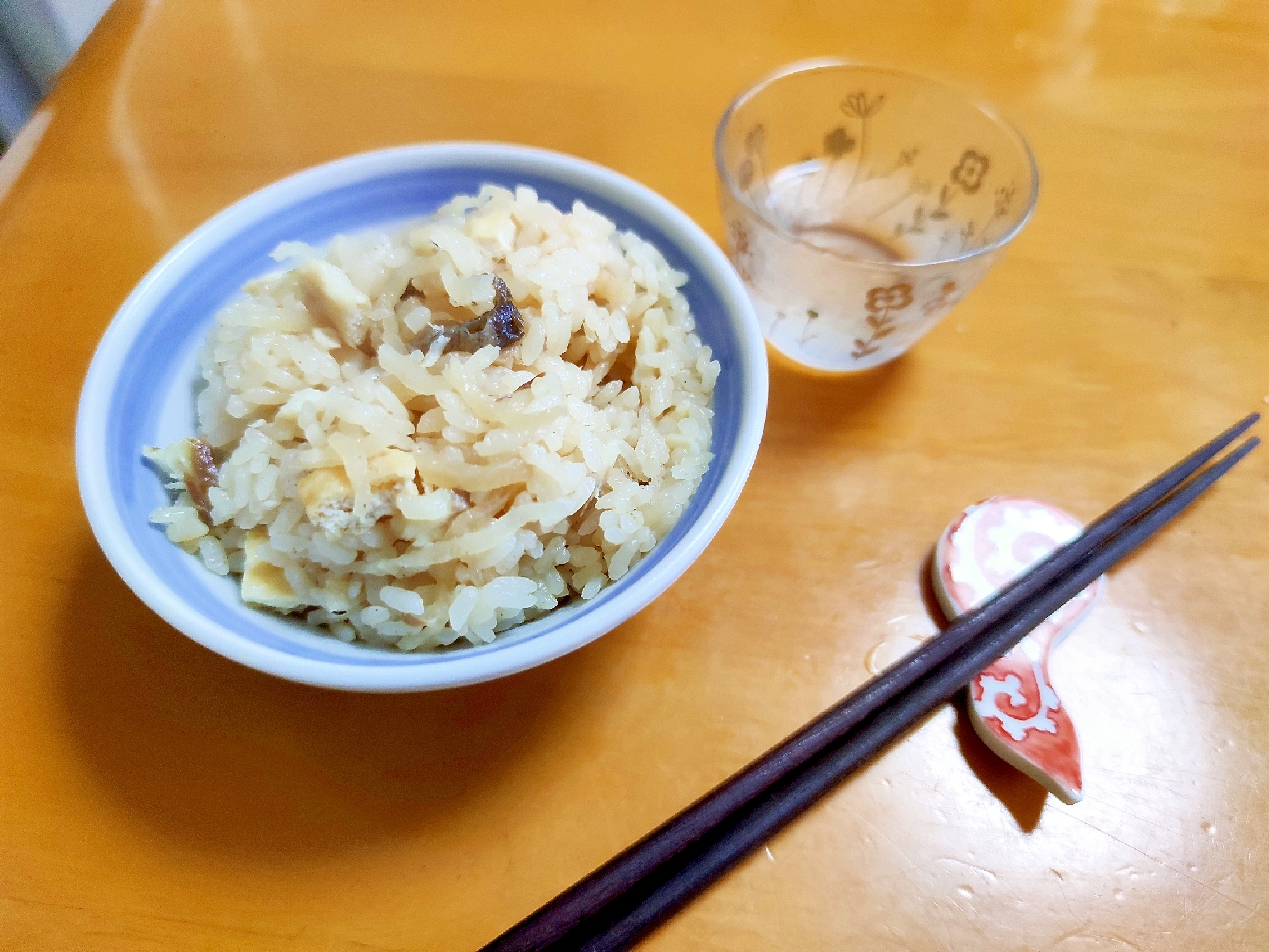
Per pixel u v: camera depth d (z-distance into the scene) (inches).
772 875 6.0
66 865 5.7
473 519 6.0
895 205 8.9
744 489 7.6
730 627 6.9
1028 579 6.9
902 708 6.3
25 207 8.7
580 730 6.4
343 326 6.5
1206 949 5.9
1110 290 9.0
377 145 9.5
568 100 10.1
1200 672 7.0
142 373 6.3
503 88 10.2
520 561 6.1
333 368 6.4
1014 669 6.8
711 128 9.9
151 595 5.3
